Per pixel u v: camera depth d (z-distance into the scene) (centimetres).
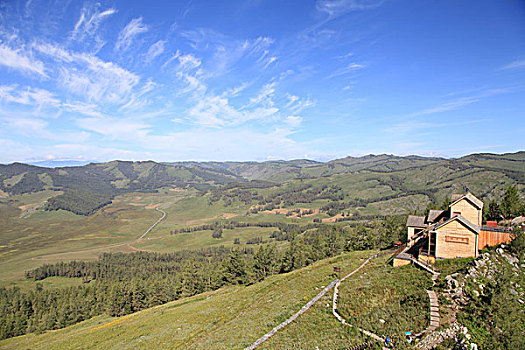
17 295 16550
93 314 13162
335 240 11525
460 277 3189
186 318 6156
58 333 9694
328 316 3441
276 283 6400
